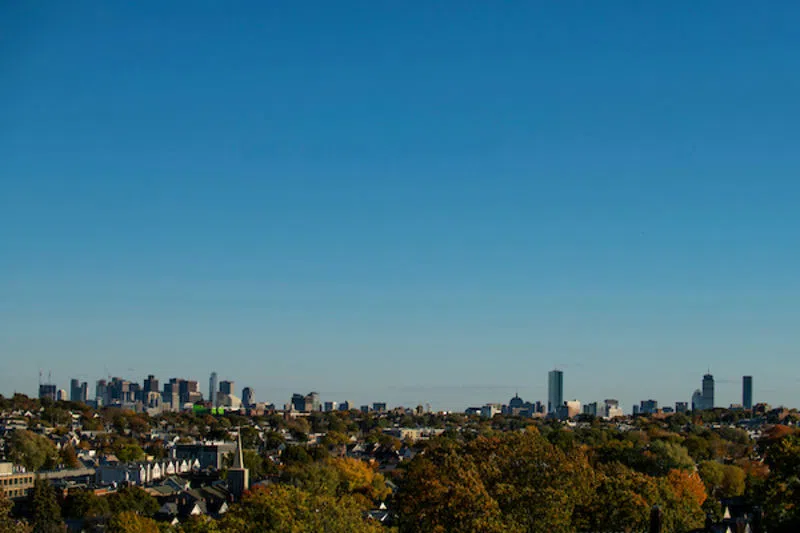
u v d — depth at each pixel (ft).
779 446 514.27
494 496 562.66
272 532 470.80
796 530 495.00
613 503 592.60
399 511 642.63
